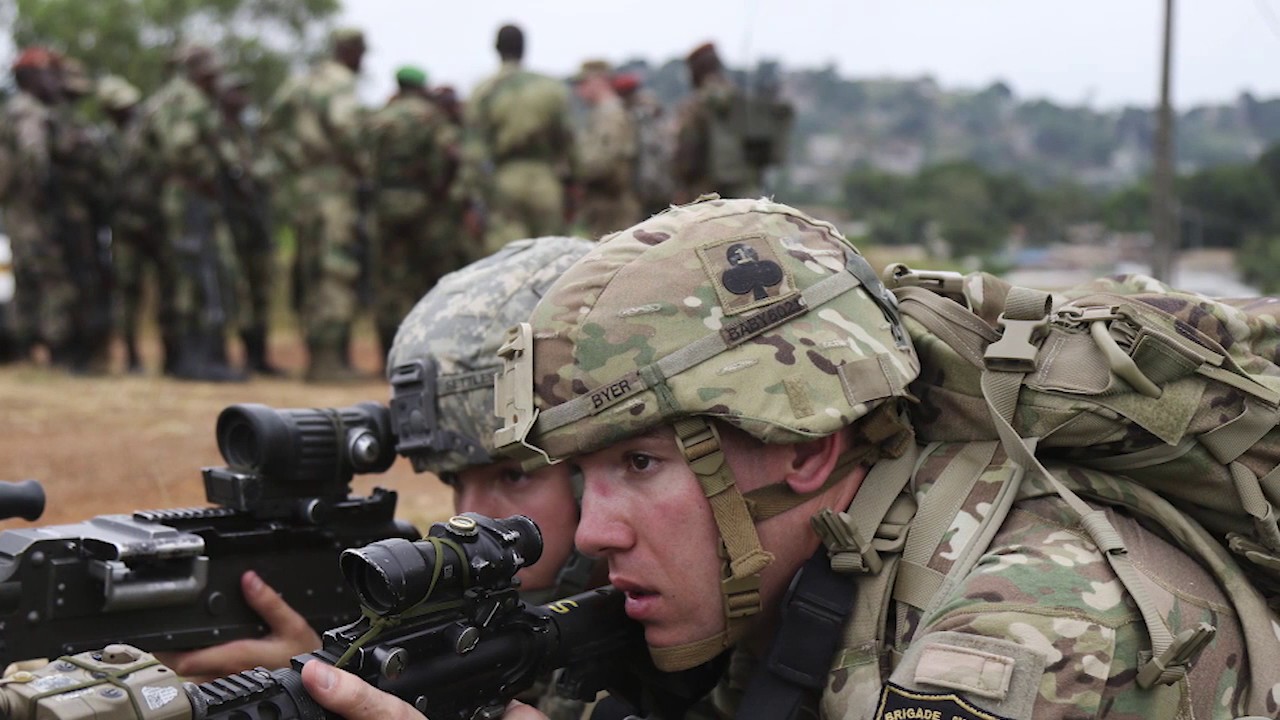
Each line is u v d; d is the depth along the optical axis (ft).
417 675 5.81
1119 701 5.47
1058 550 5.90
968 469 6.44
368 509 9.57
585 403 6.15
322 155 35.09
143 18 84.38
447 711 6.10
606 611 6.92
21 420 25.58
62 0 81.15
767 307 6.20
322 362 35.42
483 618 6.06
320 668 5.47
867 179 176.24
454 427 9.09
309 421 9.15
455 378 9.09
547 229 34.06
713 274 6.25
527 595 9.04
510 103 33.42
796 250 6.44
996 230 163.32
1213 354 6.26
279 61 89.56
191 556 8.33
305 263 35.68
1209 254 92.43
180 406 28.30
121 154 36.50
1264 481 6.27
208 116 33.40
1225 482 6.28
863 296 6.51
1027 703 5.30
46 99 35.58
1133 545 6.17
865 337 6.34
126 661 5.14
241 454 9.30
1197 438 6.25
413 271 36.37
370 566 5.66
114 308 36.73
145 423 25.64
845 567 6.24
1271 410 6.26
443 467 9.18
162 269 34.58
